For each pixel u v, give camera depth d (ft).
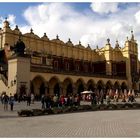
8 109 107.76
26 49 209.05
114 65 277.44
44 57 224.33
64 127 58.75
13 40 207.21
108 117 82.23
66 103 118.83
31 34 221.46
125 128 56.29
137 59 287.07
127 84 268.00
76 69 257.75
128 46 275.59
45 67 209.15
